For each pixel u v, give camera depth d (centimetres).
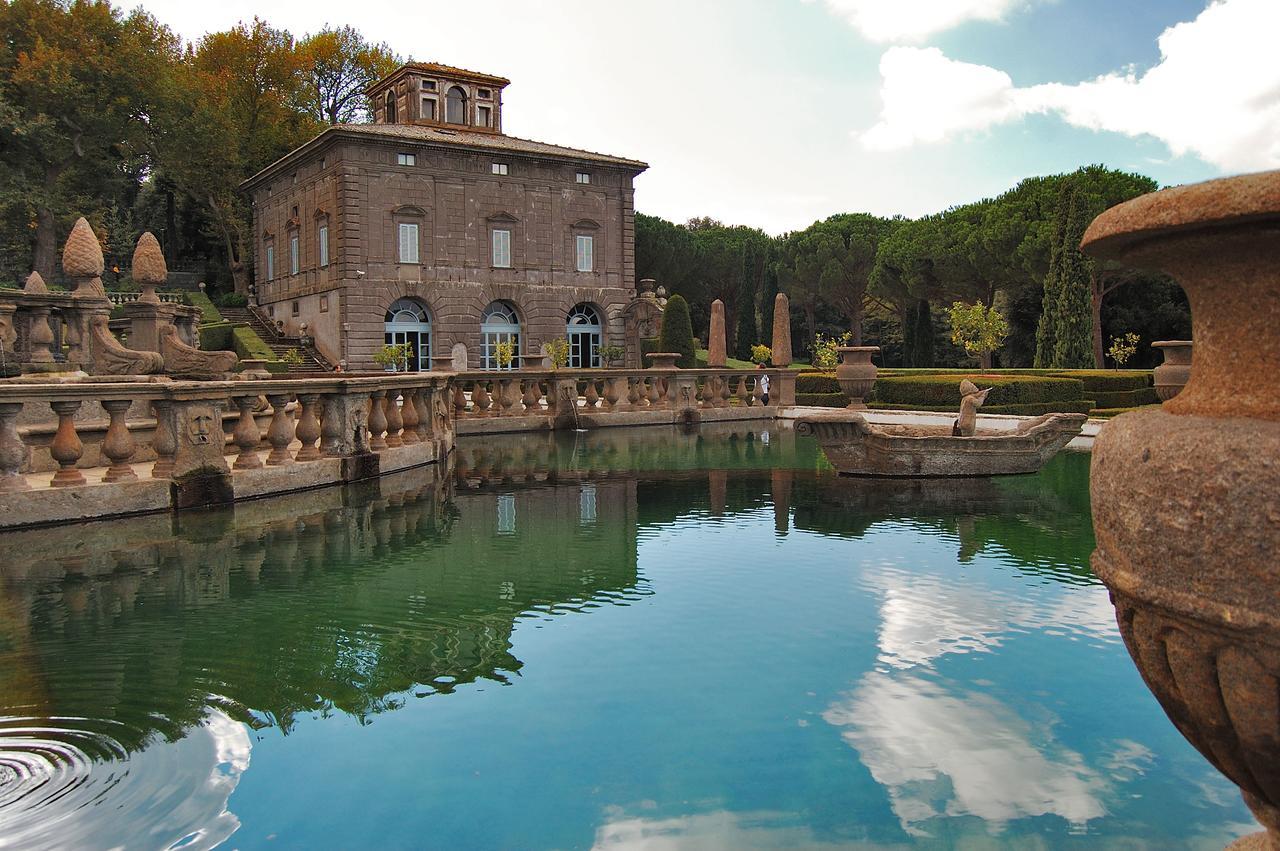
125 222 6356
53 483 898
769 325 6094
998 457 1308
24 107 4778
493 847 324
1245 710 191
